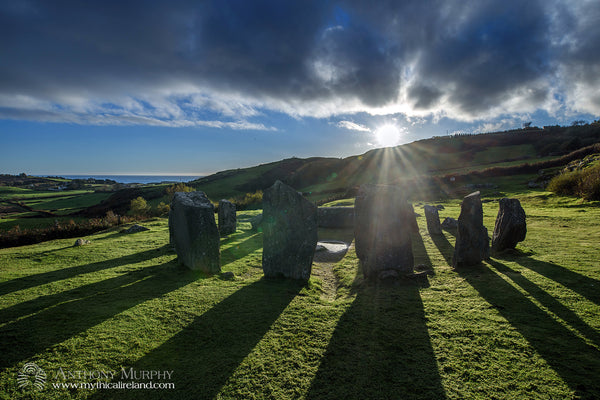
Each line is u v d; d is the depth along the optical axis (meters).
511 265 9.41
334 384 4.39
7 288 8.34
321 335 5.75
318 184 76.31
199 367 4.82
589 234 13.20
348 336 5.70
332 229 19.33
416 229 16.39
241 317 6.49
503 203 11.22
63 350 5.20
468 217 9.70
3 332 5.79
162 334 5.79
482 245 9.75
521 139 100.31
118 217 26.20
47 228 20.27
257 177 89.50
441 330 5.82
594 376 4.34
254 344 5.45
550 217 17.62
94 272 9.90
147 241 15.55
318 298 7.71
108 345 5.38
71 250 13.53
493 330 5.71
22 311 6.75
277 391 4.28
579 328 5.59
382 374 4.59
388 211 8.91
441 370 4.65
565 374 4.43
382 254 8.84
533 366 4.64
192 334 5.80
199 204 9.84
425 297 7.45
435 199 35.06
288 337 5.68
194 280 8.88
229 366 4.83
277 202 9.13
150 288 8.23
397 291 7.89
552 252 10.52
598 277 7.91
